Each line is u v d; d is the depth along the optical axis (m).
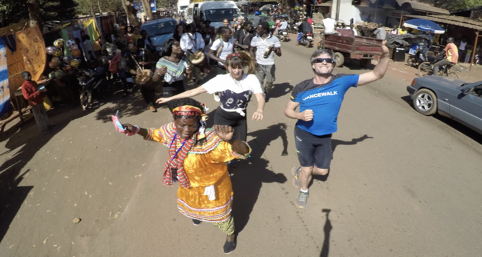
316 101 3.29
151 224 3.83
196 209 2.98
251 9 31.83
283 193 4.23
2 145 7.36
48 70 10.05
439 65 11.12
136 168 5.79
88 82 8.89
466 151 5.44
